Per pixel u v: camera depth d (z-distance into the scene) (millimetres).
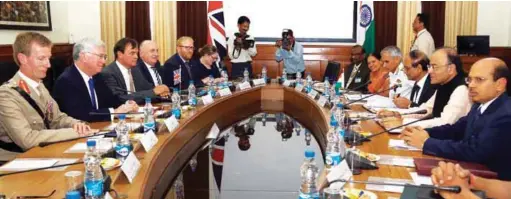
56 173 1749
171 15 6426
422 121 2613
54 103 2598
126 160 1779
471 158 1878
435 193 1378
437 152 2002
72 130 2301
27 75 2406
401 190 1573
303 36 6617
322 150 3002
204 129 3596
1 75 4199
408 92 3912
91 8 6328
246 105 4898
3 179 1679
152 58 4145
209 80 4805
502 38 6211
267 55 6594
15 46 2354
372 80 4363
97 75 3088
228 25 6570
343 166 1717
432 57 2764
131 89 3709
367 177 1719
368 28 6199
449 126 2334
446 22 6141
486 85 1880
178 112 3123
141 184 1721
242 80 5391
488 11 6172
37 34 2385
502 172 1833
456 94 2611
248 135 3594
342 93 4242
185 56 4703
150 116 2668
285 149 3131
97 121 2830
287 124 4047
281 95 5219
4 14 4645
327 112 3391
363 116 3006
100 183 1497
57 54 5711
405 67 3516
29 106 2340
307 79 5242
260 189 2291
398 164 1890
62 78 2805
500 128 1825
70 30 6336
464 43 5445
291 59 5766
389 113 3010
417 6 6176
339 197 1468
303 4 6570
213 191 2248
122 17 6305
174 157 2676
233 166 2717
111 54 6312
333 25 6578
